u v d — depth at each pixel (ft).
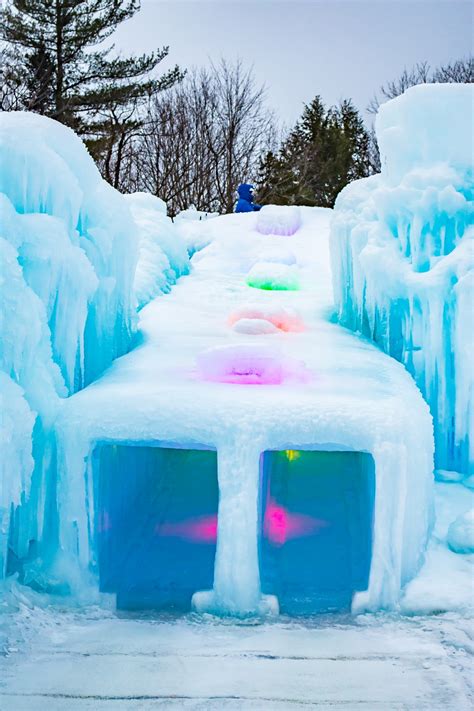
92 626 14.82
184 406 16.37
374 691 12.12
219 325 25.88
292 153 95.40
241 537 15.49
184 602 16.61
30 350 16.07
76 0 70.28
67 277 17.99
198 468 27.94
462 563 17.11
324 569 18.60
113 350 22.21
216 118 85.35
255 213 44.65
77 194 18.51
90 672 12.69
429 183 22.34
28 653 13.38
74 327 18.49
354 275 25.50
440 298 21.61
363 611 15.51
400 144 23.15
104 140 71.20
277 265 33.04
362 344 24.04
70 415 16.52
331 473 26.58
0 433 14.61
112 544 18.76
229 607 15.38
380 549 15.66
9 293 15.47
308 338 24.52
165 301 29.17
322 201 100.22
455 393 21.72
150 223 34.32
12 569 16.34
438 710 11.56
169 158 81.05
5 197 16.06
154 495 25.13
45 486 16.37
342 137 105.81
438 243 22.53
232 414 16.15
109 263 21.68
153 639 14.11
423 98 22.71
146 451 24.49
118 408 16.52
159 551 20.08
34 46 70.44
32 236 16.61
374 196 23.66
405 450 15.94
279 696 11.95
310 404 16.40
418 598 15.47
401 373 21.12
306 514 22.75
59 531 16.14
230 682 12.41
